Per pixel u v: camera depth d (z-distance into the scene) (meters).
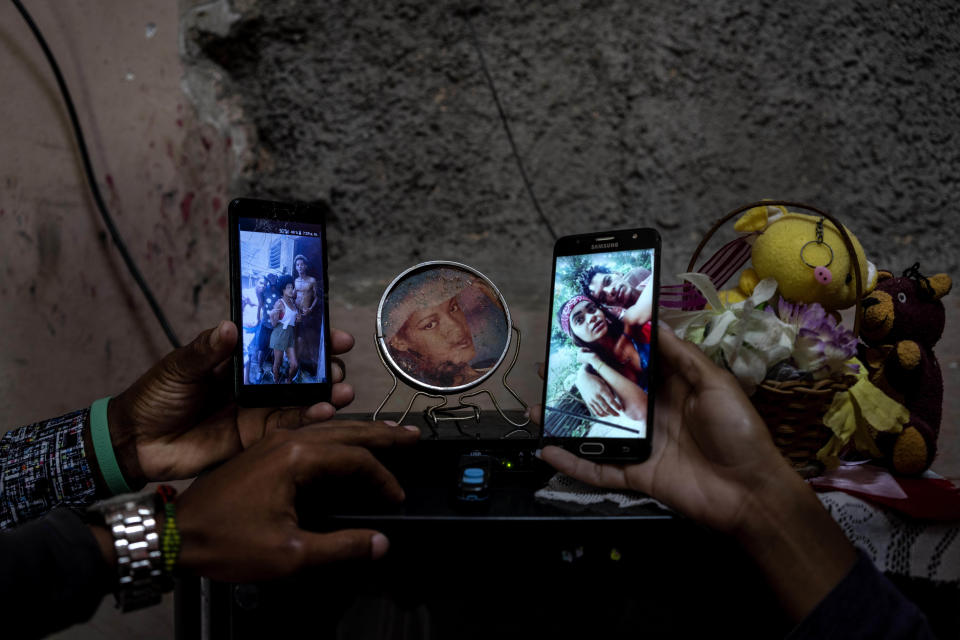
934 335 0.74
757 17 1.01
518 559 0.55
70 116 1.05
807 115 1.02
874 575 0.49
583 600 0.55
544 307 1.02
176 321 1.05
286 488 0.50
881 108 1.02
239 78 1.05
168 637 1.06
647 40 1.01
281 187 1.04
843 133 1.02
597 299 0.66
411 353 0.72
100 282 1.06
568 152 1.02
